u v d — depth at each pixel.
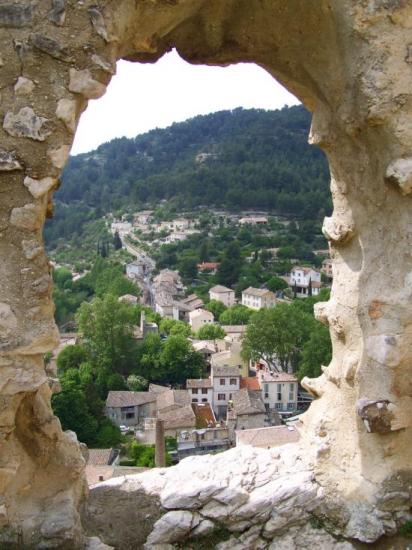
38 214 3.19
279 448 4.60
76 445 4.00
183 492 4.05
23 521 3.56
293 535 3.99
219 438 28.28
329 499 4.07
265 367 41.44
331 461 4.16
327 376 4.48
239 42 4.21
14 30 3.08
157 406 32.50
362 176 3.97
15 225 3.17
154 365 40.97
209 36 4.16
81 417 28.67
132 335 42.28
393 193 3.74
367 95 3.55
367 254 4.01
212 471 4.30
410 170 3.56
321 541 3.95
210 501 4.02
